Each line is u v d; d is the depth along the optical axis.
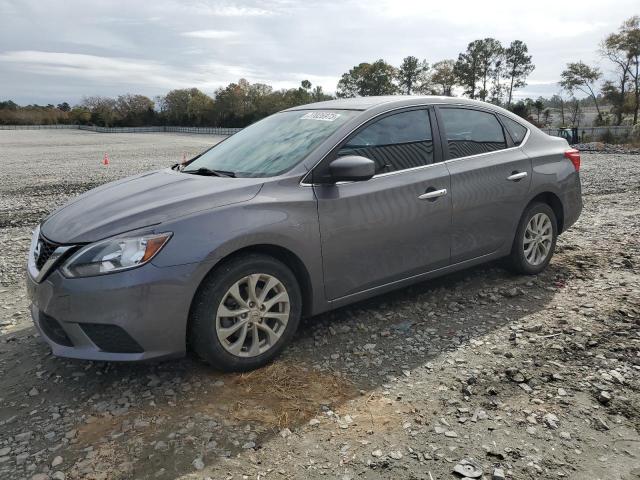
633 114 65.12
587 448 2.63
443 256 4.30
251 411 2.97
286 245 3.41
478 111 4.74
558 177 5.10
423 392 3.15
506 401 3.04
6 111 127.81
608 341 3.76
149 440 2.73
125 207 3.30
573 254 5.87
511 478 2.42
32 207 9.92
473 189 4.38
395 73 97.56
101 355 3.04
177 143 44.97
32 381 3.36
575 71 62.56
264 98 106.88
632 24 57.31
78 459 2.59
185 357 3.60
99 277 2.95
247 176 3.68
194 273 3.06
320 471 2.49
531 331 3.95
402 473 2.47
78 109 134.88
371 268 3.89
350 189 3.72
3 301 4.83
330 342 3.81
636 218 7.85
